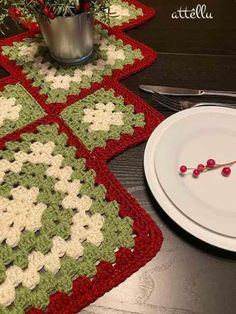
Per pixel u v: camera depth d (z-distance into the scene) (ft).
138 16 2.81
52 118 2.06
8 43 2.60
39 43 2.59
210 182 1.70
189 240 1.59
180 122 1.91
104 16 2.32
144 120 2.05
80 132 2.00
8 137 1.95
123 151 1.94
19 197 1.70
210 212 1.57
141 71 2.40
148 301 1.43
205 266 1.51
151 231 1.60
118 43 2.57
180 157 1.79
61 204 1.68
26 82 2.31
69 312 1.38
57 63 2.43
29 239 1.56
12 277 1.45
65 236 1.57
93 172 1.80
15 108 2.15
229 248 1.47
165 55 2.51
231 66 2.40
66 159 1.86
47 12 2.03
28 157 1.87
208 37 2.65
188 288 1.46
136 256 1.52
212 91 2.20
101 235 1.58
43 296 1.41
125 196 1.71
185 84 2.29
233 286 1.45
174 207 1.60
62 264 1.49
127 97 2.18
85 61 2.44
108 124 2.03
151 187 1.67
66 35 2.20
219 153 1.81
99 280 1.46
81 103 2.16
